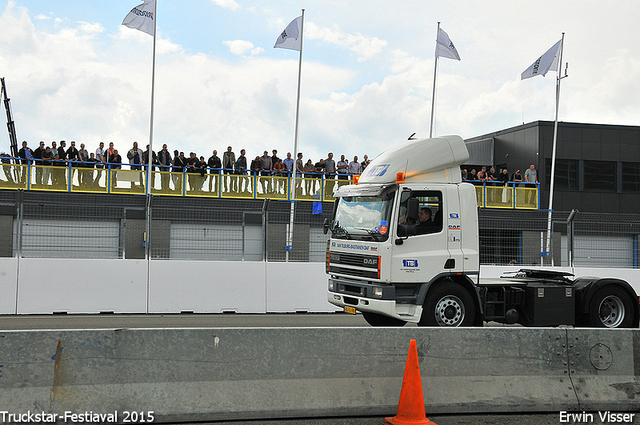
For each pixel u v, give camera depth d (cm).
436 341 606
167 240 1464
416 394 551
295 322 1258
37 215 1407
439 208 980
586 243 1569
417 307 945
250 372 561
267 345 569
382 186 966
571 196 2870
